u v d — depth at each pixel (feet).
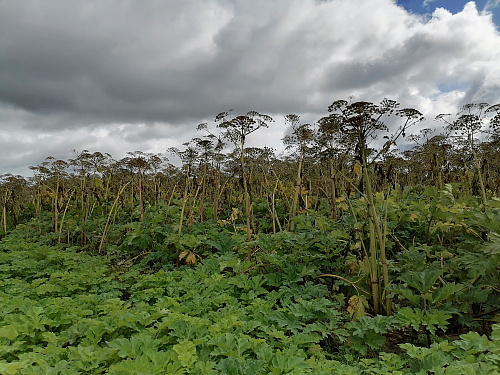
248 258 21.09
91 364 10.91
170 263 24.80
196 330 12.63
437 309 14.03
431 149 27.53
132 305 17.74
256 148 29.07
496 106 21.52
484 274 13.73
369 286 16.92
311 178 33.35
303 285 18.42
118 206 39.14
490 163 30.63
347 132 16.83
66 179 41.65
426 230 20.67
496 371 8.67
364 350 12.67
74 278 20.07
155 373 9.58
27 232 36.88
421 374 9.20
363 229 17.17
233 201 40.27
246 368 10.09
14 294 17.80
